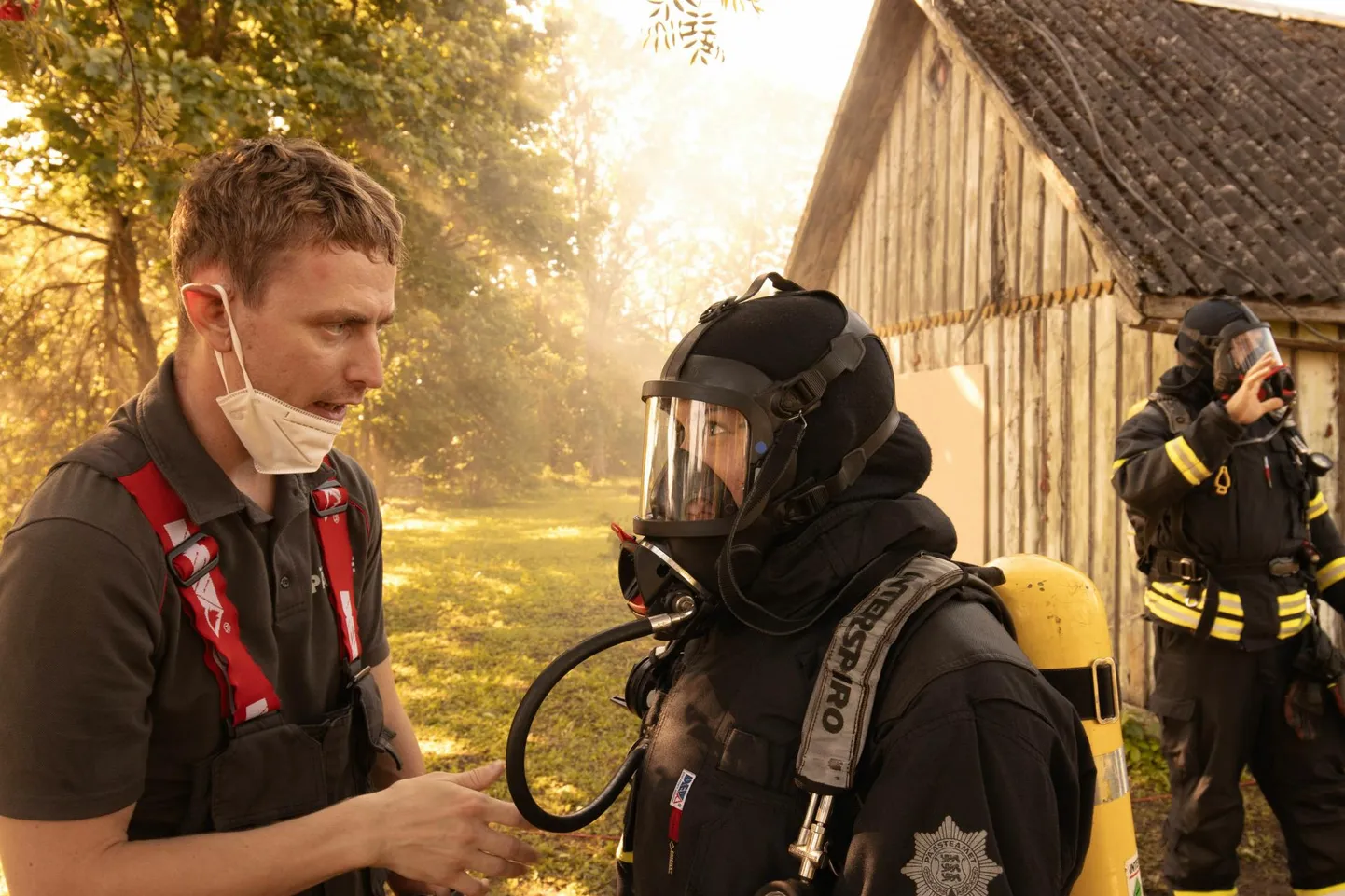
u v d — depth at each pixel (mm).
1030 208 6320
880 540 1298
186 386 1419
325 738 1481
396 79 10383
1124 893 1476
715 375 1289
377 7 11352
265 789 1390
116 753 1231
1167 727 3328
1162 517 3295
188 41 9523
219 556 1377
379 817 1312
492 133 13539
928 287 7688
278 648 1460
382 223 1383
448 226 14250
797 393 1265
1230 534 3129
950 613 1202
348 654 1583
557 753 5215
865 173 8797
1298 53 7383
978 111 6961
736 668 1307
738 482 1285
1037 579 1543
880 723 1140
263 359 1340
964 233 7137
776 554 1323
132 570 1265
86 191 9930
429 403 24375
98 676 1213
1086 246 5750
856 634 1187
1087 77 6398
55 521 1244
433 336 23359
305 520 1530
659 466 1343
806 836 1114
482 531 18484
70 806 1195
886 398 1354
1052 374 6086
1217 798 3164
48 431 11555
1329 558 3287
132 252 11469
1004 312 6613
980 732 1074
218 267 1321
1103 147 5637
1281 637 3092
